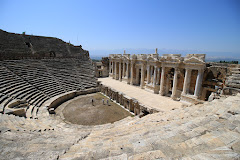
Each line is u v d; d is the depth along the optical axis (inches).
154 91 1117.7
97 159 193.0
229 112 321.1
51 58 1445.6
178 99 949.8
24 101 746.8
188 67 857.5
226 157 156.8
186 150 194.9
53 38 1636.3
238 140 209.9
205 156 162.6
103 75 1957.4
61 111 865.5
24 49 1266.0
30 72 1087.6
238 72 548.4
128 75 1478.8
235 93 491.5
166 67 1056.2
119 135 325.1
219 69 765.9
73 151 252.1
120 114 850.1
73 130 560.4
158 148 205.0
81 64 1619.1
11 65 1036.5
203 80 840.9
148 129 315.6
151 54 1131.9
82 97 1133.7
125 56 1460.4
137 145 218.7
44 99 898.7
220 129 245.6
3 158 226.4
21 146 281.0
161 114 538.0
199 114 392.2
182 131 262.2
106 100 1088.2
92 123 737.6
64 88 1139.3
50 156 222.5
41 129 491.5
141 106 805.2
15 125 464.4
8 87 813.2
